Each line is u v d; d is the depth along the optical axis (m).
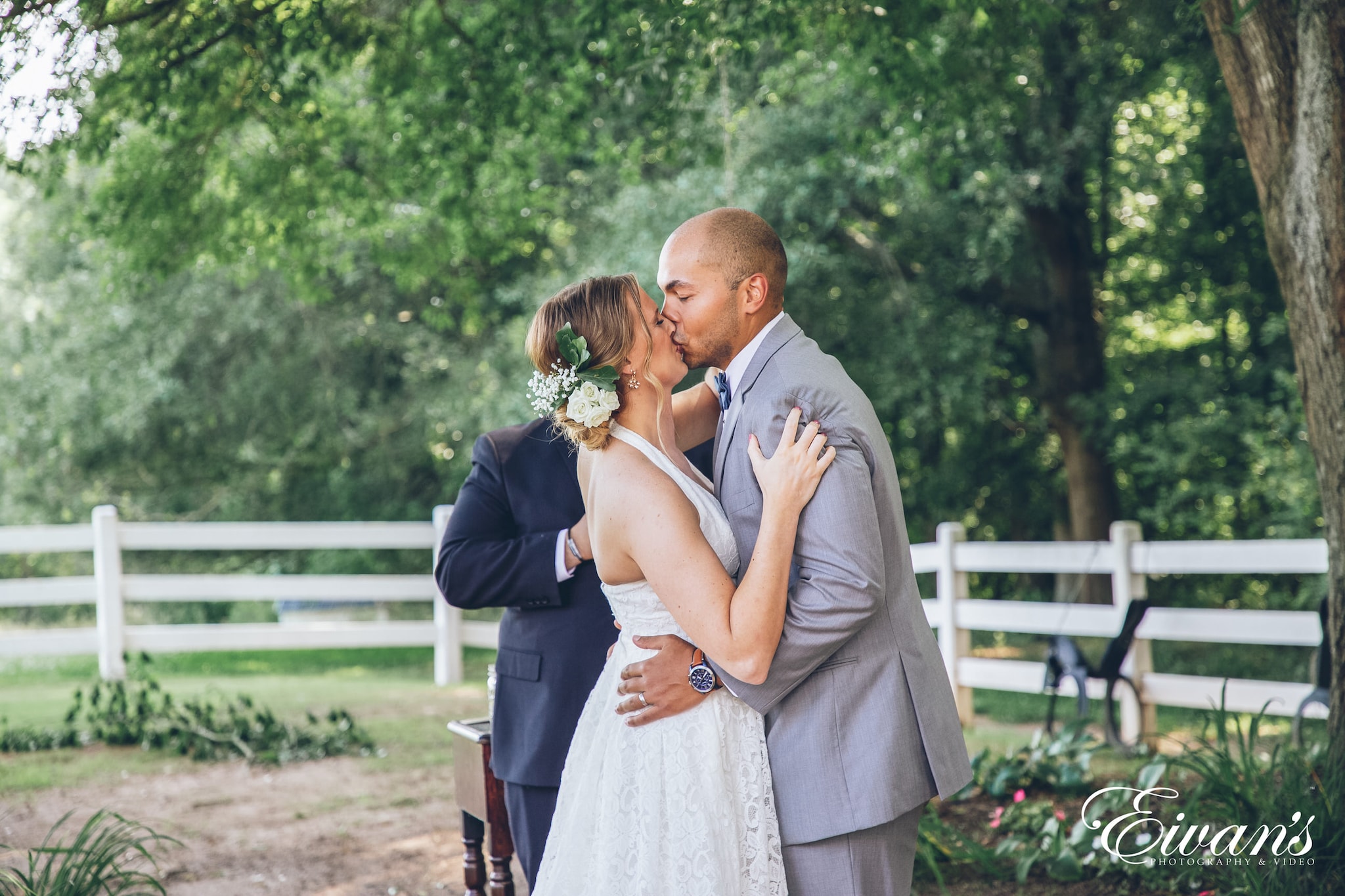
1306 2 3.47
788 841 2.20
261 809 4.87
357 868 4.08
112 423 12.25
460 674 8.09
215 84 5.36
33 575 15.93
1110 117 9.29
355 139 6.82
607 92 5.76
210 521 13.98
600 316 2.28
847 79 7.58
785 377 2.25
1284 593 10.27
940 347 9.84
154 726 6.33
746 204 9.18
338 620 14.37
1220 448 9.98
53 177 5.27
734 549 2.27
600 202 10.99
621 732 2.25
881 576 2.13
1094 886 3.58
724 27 5.09
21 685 8.09
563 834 2.34
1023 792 4.16
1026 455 13.07
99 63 4.20
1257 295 11.05
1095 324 10.88
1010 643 11.38
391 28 5.76
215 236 6.86
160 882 3.94
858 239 10.20
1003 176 9.02
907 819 2.24
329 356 13.12
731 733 2.22
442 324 9.05
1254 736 3.74
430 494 14.33
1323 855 3.22
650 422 2.32
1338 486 3.60
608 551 2.27
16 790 5.18
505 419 10.84
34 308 13.04
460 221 7.16
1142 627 5.74
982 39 6.08
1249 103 3.66
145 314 12.08
